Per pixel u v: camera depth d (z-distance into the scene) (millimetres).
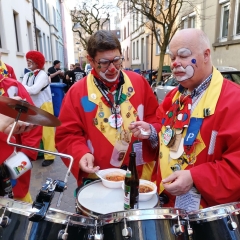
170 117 1611
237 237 1122
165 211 1114
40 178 3869
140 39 23047
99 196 1514
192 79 1437
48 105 4289
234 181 1262
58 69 9789
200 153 1415
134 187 1497
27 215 1104
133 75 2088
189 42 1399
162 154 1605
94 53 1787
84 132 1951
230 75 5008
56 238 1106
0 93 1963
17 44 9469
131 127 1794
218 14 9844
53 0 21312
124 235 1057
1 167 1726
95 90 1899
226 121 1324
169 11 9234
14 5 8766
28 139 1965
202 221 1151
